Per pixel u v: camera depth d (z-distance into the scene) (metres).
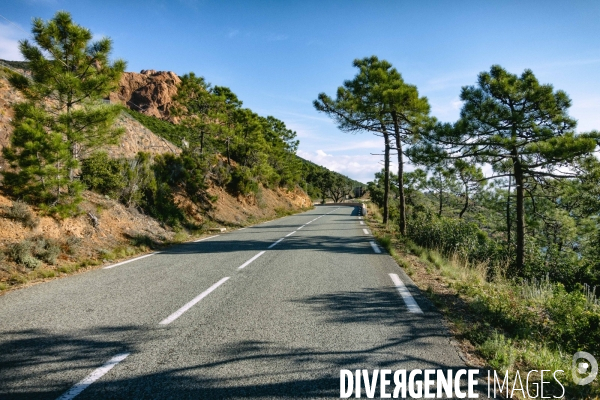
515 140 12.62
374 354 3.46
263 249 10.60
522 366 3.52
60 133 9.66
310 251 10.26
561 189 16.41
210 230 16.58
